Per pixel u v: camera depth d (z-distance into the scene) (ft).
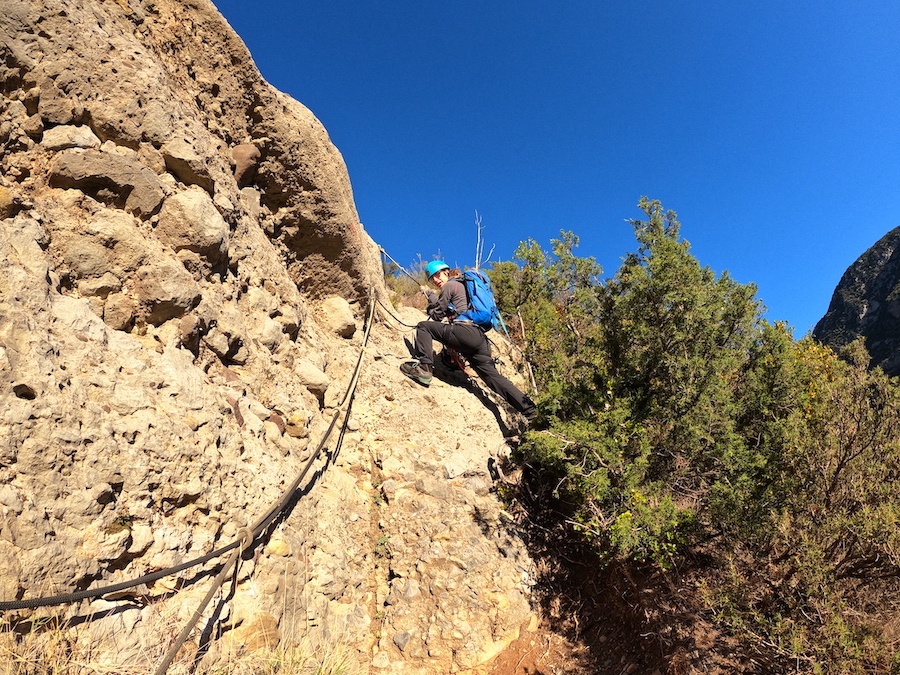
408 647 10.11
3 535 5.39
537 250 19.75
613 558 11.43
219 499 8.31
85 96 9.07
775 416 12.34
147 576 6.52
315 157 15.06
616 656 11.03
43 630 5.57
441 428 15.30
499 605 11.14
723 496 11.03
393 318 20.90
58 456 6.20
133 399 7.65
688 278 11.33
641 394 12.55
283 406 11.54
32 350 6.51
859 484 9.94
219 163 12.32
